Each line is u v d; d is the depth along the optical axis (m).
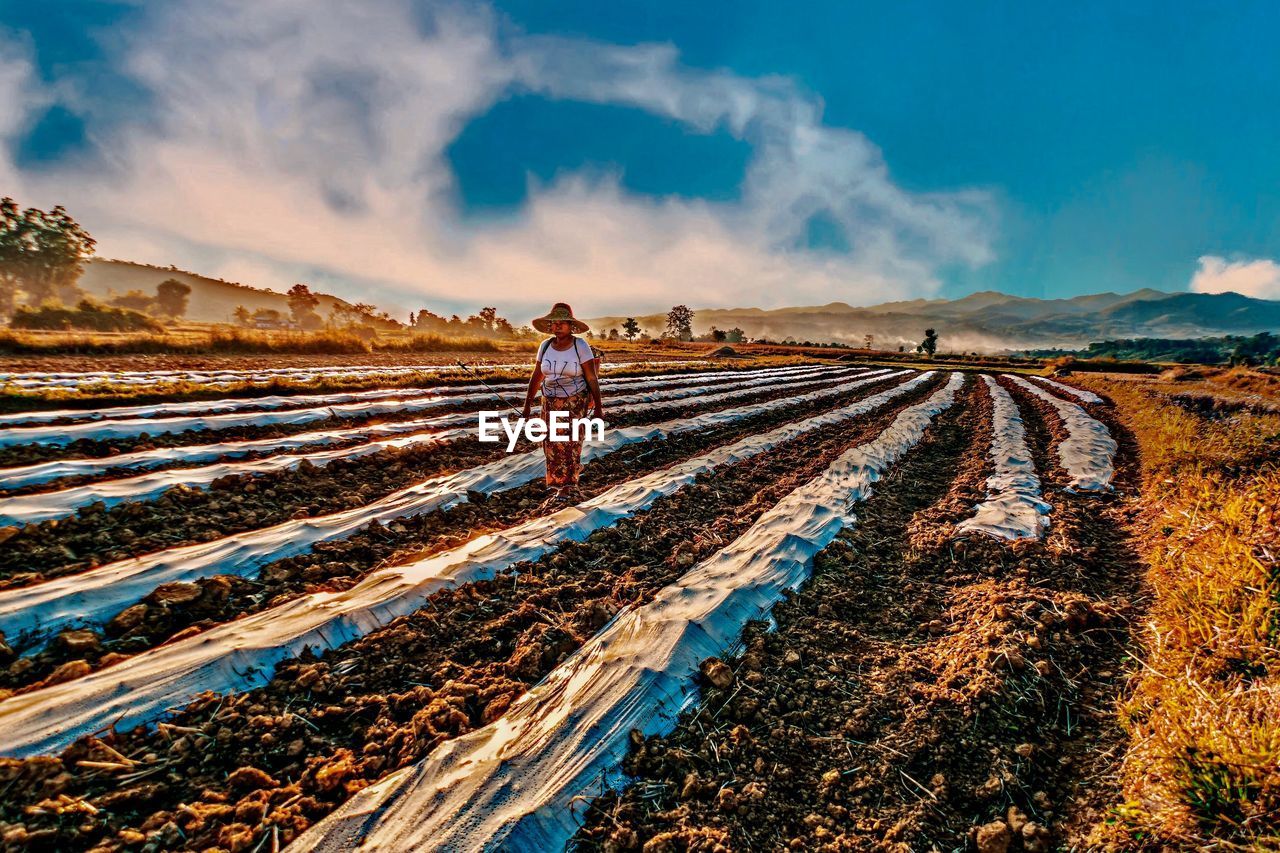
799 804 2.41
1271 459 6.97
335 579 3.98
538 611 3.78
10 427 6.89
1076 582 4.38
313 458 6.51
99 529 4.38
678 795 2.40
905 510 6.47
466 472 6.60
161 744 2.42
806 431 11.12
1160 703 2.82
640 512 5.87
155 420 7.38
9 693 2.57
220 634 3.13
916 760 2.65
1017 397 20.50
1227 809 2.07
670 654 3.18
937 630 3.82
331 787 2.32
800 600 4.14
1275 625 3.02
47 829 1.95
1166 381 30.09
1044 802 2.43
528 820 2.13
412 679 3.08
